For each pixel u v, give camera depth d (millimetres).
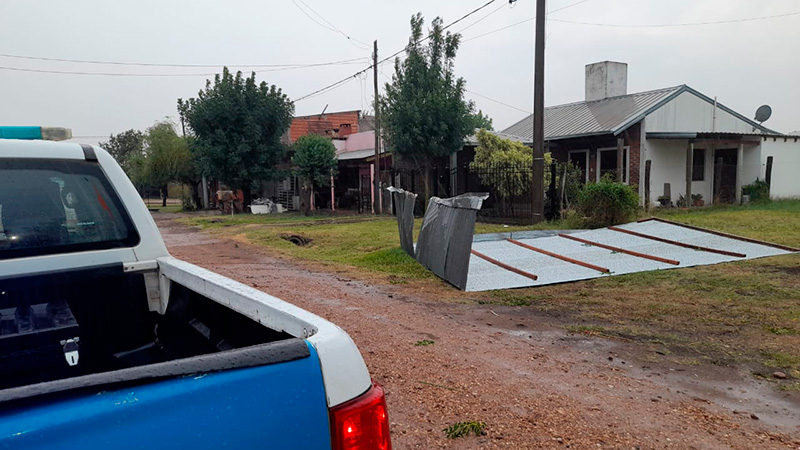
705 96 21406
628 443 3252
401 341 5328
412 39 21359
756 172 21453
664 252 9938
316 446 1339
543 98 14969
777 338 5219
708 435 3361
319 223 20703
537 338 5457
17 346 2225
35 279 2447
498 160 19516
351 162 29312
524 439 3303
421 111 20734
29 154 2652
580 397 3957
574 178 17797
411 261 10461
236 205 30500
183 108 28578
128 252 2721
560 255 9938
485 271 9117
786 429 3449
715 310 6270
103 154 2859
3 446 1004
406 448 3195
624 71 25750
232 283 2117
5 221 2514
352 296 7562
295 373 1321
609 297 7094
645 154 19922
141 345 2766
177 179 37031
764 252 9633
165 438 1152
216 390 1214
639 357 4840
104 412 1099
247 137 28484
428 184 22297
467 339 5418
